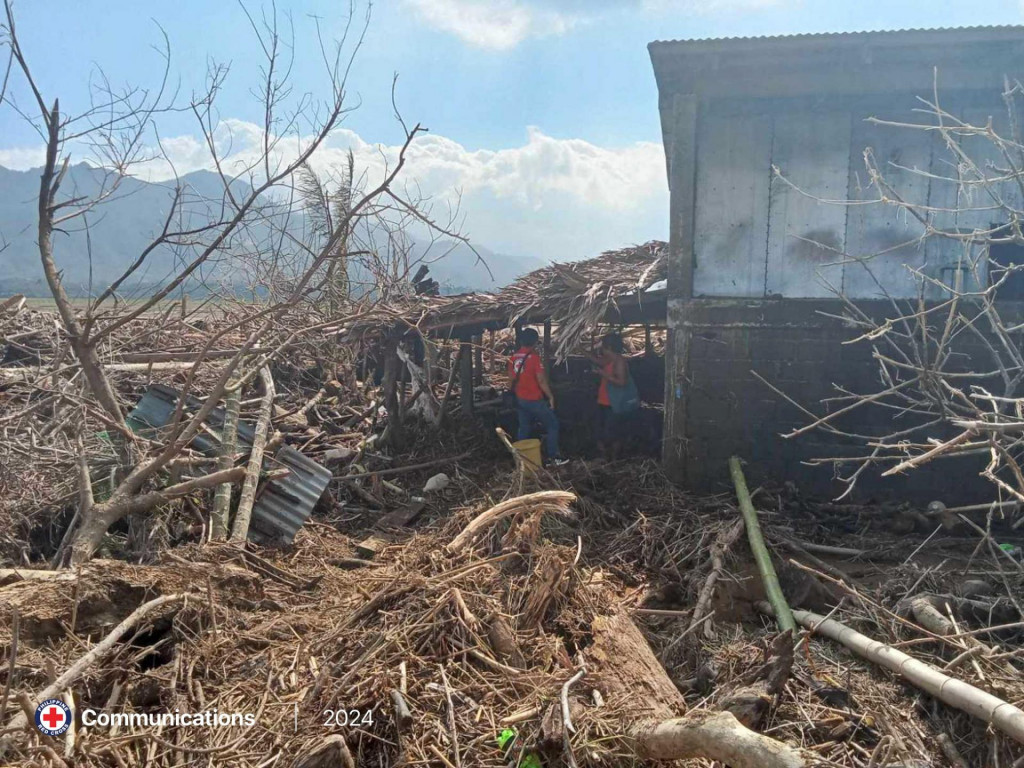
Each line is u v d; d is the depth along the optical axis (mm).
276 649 4254
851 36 6922
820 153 7543
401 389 10430
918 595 5031
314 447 9352
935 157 7305
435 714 3633
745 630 5141
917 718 3965
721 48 7230
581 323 8250
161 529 6004
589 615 4555
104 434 6930
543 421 9281
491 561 4984
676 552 6289
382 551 6605
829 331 7637
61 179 5324
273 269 9234
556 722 3436
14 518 5980
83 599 4238
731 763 2854
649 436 10359
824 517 7281
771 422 7840
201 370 9062
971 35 6695
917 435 7535
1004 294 7340
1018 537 6805
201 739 3467
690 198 7801
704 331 7902
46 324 9438
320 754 3174
